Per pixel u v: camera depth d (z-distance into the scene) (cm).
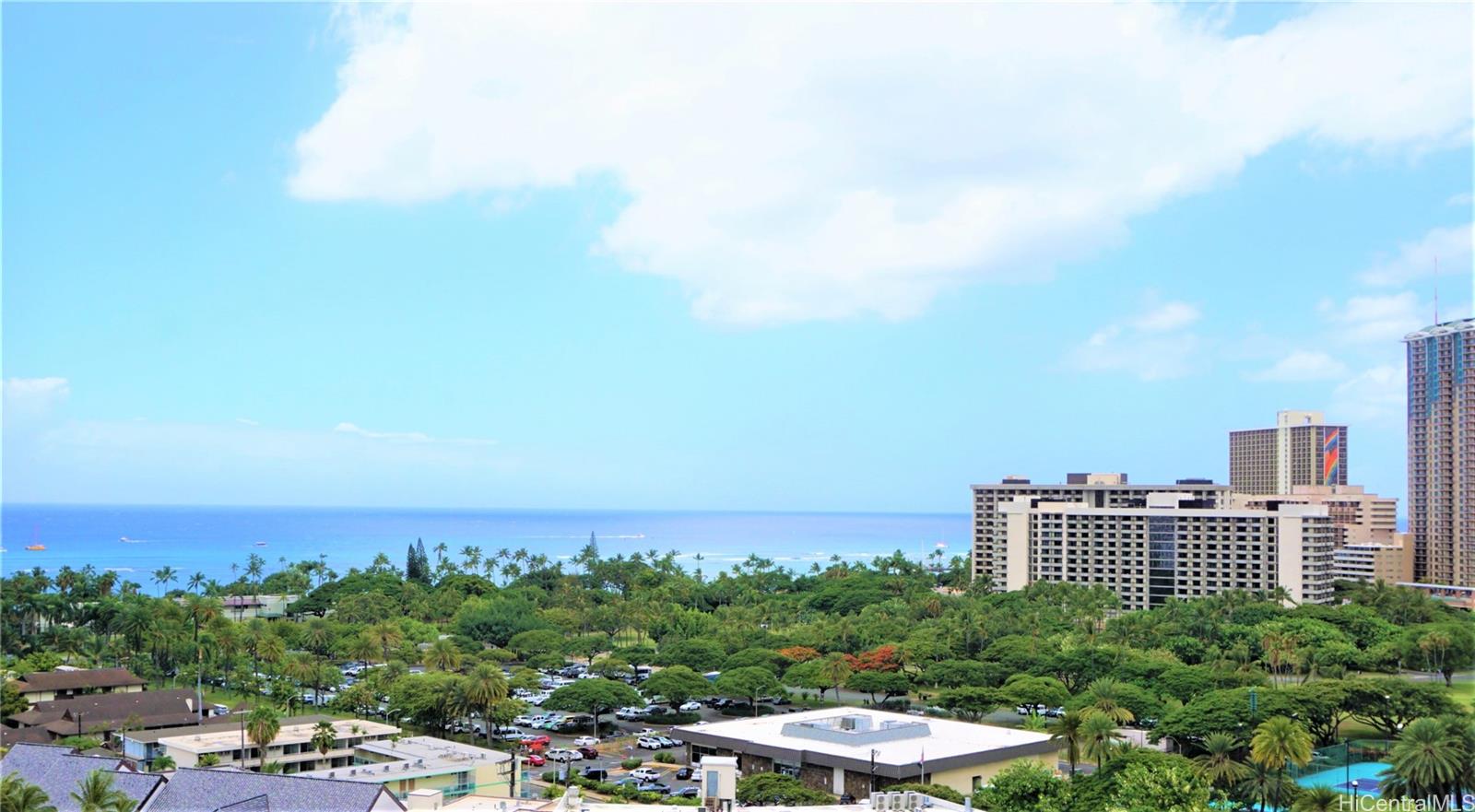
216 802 13400
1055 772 18200
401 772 18012
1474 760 16975
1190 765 17125
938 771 19025
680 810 14325
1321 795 16850
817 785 19600
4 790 13150
